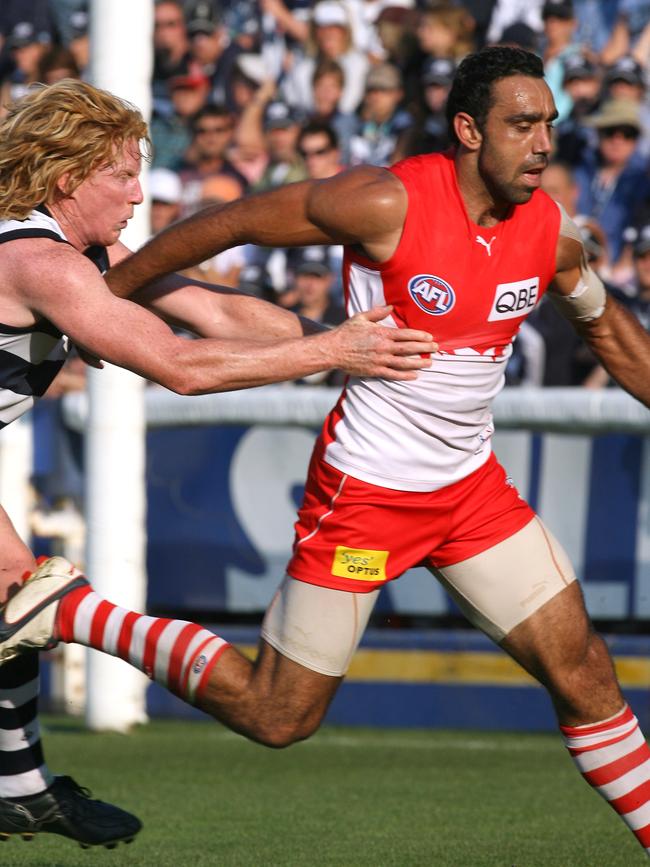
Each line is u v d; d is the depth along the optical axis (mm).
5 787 11828
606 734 11250
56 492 28438
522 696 24672
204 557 26688
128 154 11008
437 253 10508
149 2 23391
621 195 29734
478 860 13484
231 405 26312
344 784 18797
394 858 13586
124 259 11500
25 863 13609
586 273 11438
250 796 17750
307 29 35500
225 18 36875
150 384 29344
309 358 10359
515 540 11273
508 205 10680
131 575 23938
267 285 31422
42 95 10859
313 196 10594
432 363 10773
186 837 14898
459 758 21375
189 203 34062
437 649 25203
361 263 10805
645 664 23844
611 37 32625
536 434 24688
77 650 28422
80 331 10438
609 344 12008
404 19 33219
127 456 23844
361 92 33844
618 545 24141
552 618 11164
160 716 27125
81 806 11977
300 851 14008
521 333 27484
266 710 11102
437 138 31688
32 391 11516
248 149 34844
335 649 11078
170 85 35812
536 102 10211
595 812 16578
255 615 27656
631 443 24062
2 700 11734
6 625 11031
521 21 32250
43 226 10812
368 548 11008
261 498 26234
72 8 38719
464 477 11180
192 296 12484
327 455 11141
